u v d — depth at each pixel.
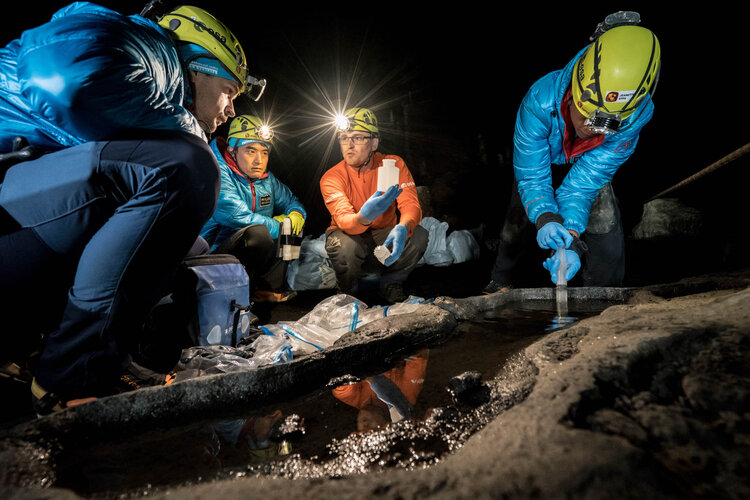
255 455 0.87
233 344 1.76
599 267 2.80
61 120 1.13
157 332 1.41
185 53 1.52
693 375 0.85
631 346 0.97
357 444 0.88
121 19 1.23
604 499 0.52
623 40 1.85
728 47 6.91
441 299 2.08
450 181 6.87
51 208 1.15
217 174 1.26
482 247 5.34
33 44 1.10
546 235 2.25
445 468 0.65
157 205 1.14
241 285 1.79
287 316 2.59
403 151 7.62
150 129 1.21
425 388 1.18
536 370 1.13
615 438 0.64
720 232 4.56
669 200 5.14
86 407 0.96
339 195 3.06
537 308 2.19
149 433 0.98
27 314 1.26
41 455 0.82
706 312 1.23
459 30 8.84
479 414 0.98
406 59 8.95
